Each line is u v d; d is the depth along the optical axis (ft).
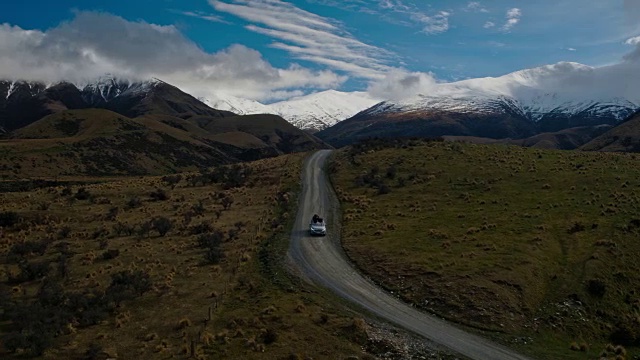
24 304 117.60
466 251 150.10
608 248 147.33
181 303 119.96
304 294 127.03
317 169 339.36
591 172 240.32
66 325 105.29
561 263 141.08
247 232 194.29
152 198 271.28
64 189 287.89
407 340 102.94
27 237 191.21
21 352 93.66
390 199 234.17
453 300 121.29
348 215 216.13
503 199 209.77
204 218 221.05
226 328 104.42
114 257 161.99
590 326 113.70
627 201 191.11
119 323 107.24
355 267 152.56
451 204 211.61
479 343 103.45
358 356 94.53
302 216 221.25
